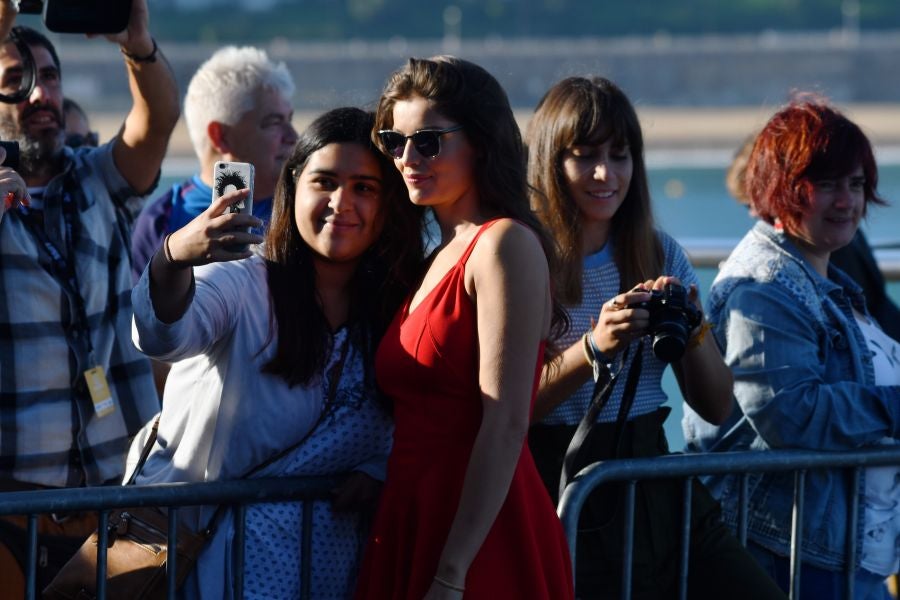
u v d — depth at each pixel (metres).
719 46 92.50
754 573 5.87
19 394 6.18
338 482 5.29
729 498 6.39
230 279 5.12
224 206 4.70
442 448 4.89
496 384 4.68
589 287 6.05
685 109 89.25
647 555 5.86
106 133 60.03
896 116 76.75
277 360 5.11
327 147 5.15
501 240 4.76
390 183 5.21
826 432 6.04
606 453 5.83
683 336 5.27
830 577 6.29
